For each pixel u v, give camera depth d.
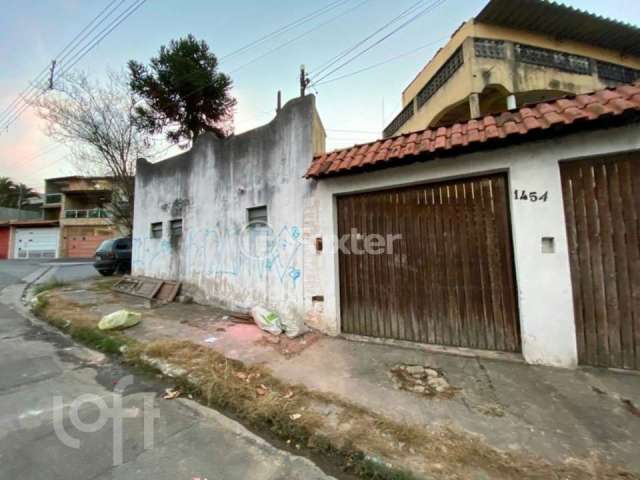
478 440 2.09
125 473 1.88
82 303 6.60
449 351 3.71
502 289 3.50
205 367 3.34
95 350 4.16
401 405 2.56
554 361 3.18
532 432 2.17
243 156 5.79
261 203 5.43
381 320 4.20
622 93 2.91
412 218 4.05
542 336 3.23
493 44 7.04
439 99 8.10
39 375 3.35
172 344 4.00
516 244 3.36
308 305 4.71
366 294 4.32
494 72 6.89
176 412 2.64
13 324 5.45
